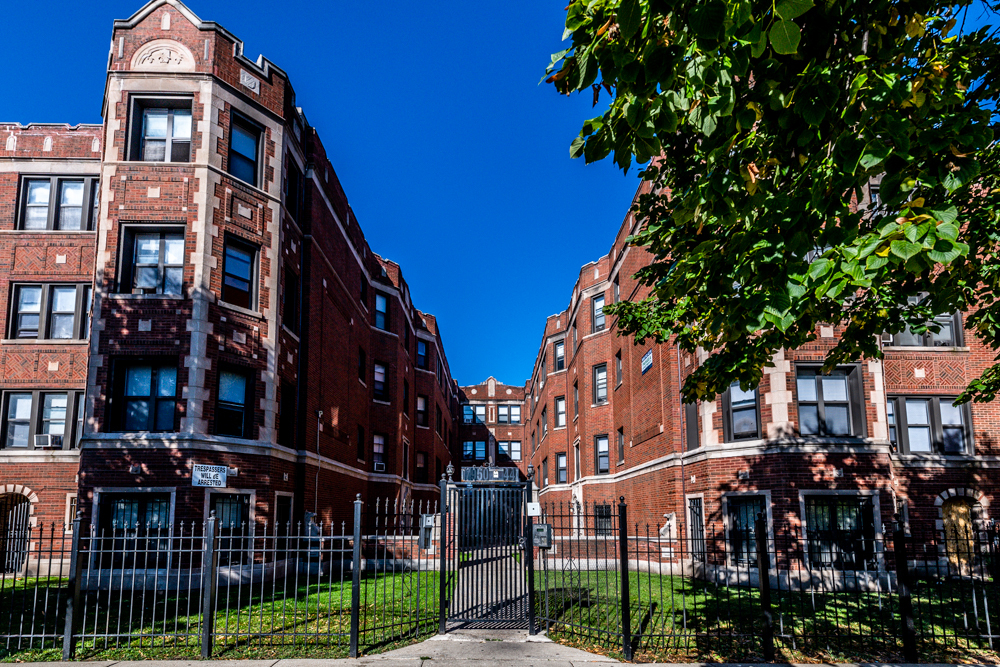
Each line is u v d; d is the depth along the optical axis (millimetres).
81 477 14734
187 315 15578
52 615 10688
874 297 8461
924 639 9102
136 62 16656
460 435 58906
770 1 4051
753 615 10578
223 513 15516
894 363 18312
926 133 4859
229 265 16750
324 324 21484
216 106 16797
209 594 8398
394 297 31844
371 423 29188
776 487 15242
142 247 16125
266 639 9008
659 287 6613
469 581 10375
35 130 21188
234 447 15758
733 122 4996
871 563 14734
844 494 15070
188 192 16141
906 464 17594
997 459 17625
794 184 5215
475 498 10750
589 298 30281
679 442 18562
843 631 9523
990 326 9023
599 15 4539
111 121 16359
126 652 8406
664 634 8602
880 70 4754
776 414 15570
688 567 16938
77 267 20641
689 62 4461
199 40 16938
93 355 15273
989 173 7137
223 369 16266
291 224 19125
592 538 23453
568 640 9016
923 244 4160
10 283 20578
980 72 6102
